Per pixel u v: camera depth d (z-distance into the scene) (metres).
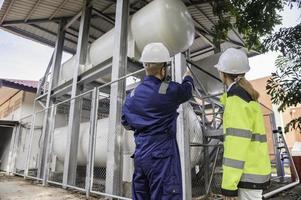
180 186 2.12
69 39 12.93
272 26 5.89
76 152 7.98
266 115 8.79
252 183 1.88
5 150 13.46
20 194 6.16
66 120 11.68
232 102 1.99
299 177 7.77
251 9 5.82
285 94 4.84
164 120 2.19
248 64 2.22
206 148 5.89
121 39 6.91
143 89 2.30
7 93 16.12
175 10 6.50
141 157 2.15
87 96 10.71
